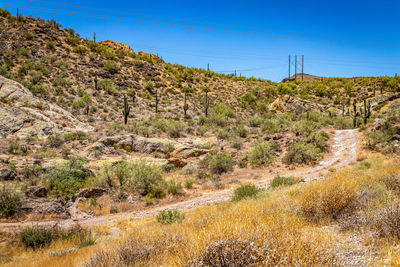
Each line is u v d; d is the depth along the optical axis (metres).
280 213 5.30
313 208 5.97
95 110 49.38
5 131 30.53
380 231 4.05
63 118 38.94
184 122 50.75
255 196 11.56
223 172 24.28
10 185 13.65
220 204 11.47
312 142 30.53
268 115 58.72
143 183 17.97
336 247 3.61
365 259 3.16
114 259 4.57
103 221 13.09
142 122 44.81
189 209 14.05
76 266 5.07
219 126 48.72
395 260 2.92
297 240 2.85
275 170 24.12
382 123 32.22
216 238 2.97
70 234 10.20
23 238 9.54
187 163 26.95
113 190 17.23
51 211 13.39
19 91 38.69
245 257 2.71
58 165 18.53
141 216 13.66
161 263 4.27
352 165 21.34
